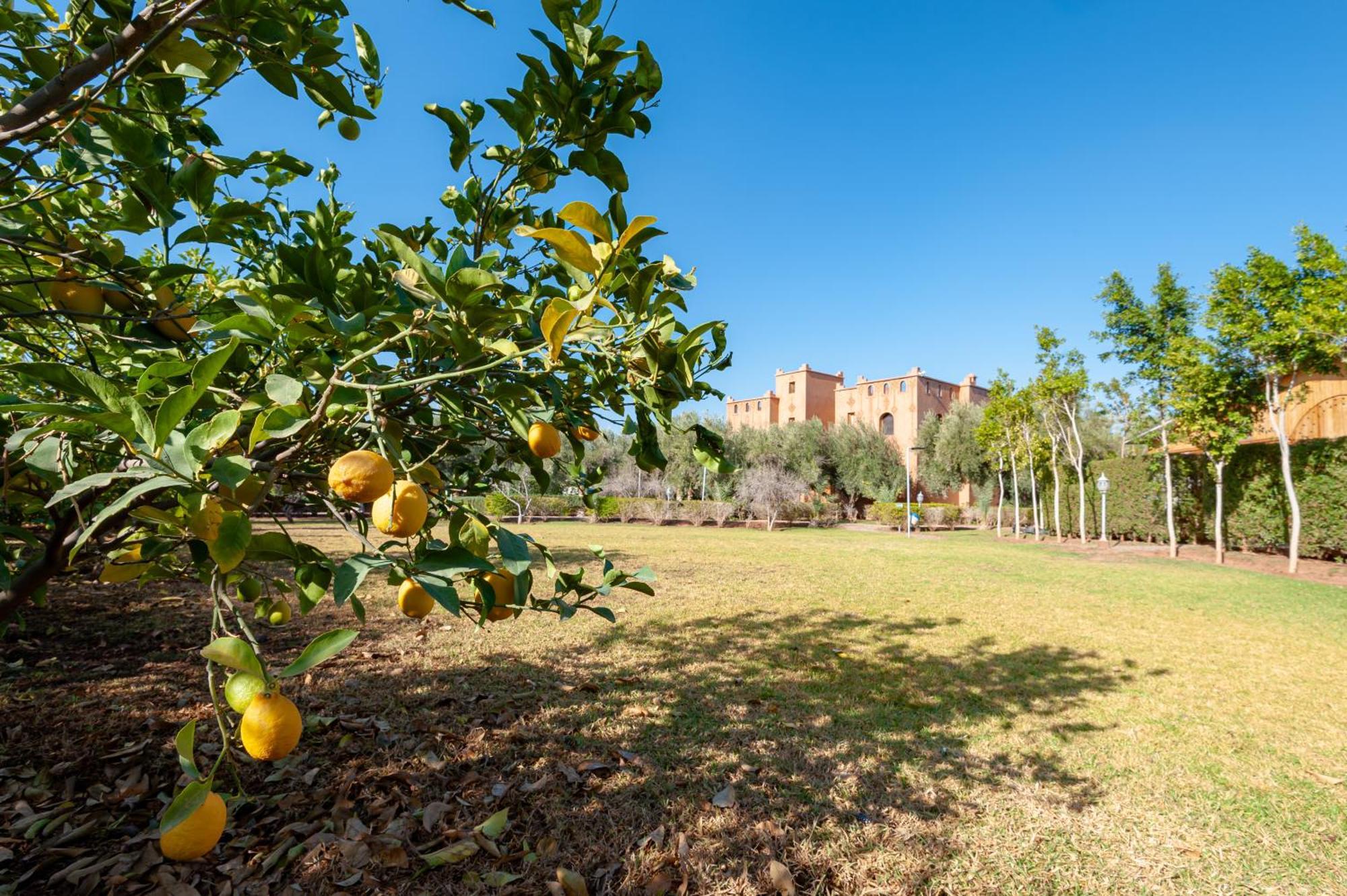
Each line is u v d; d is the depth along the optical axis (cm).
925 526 2625
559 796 265
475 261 143
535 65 153
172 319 133
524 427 134
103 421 74
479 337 111
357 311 123
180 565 164
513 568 96
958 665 471
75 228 171
